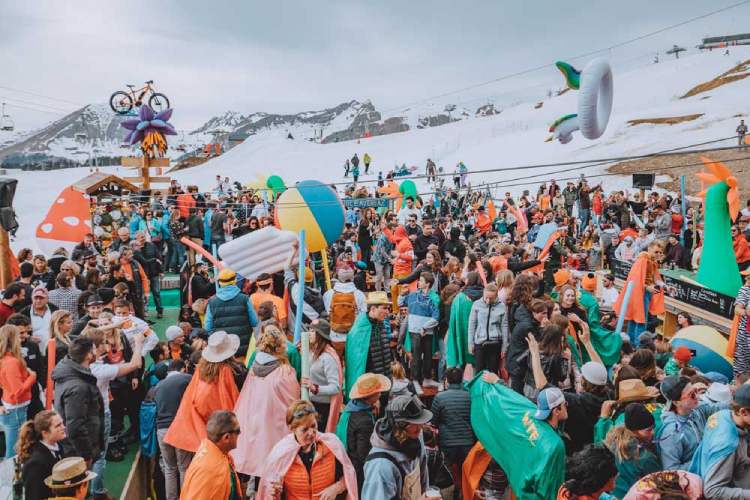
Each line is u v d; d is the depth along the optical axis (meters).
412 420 4.76
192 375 7.23
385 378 5.84
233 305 8.02
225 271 8.32
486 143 61.75
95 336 7.01
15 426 6.87
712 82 69.38
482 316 8.02
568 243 17.12
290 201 11.70
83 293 9.22
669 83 75.62
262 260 8.81
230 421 4.98
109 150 107.88
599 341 8.52
